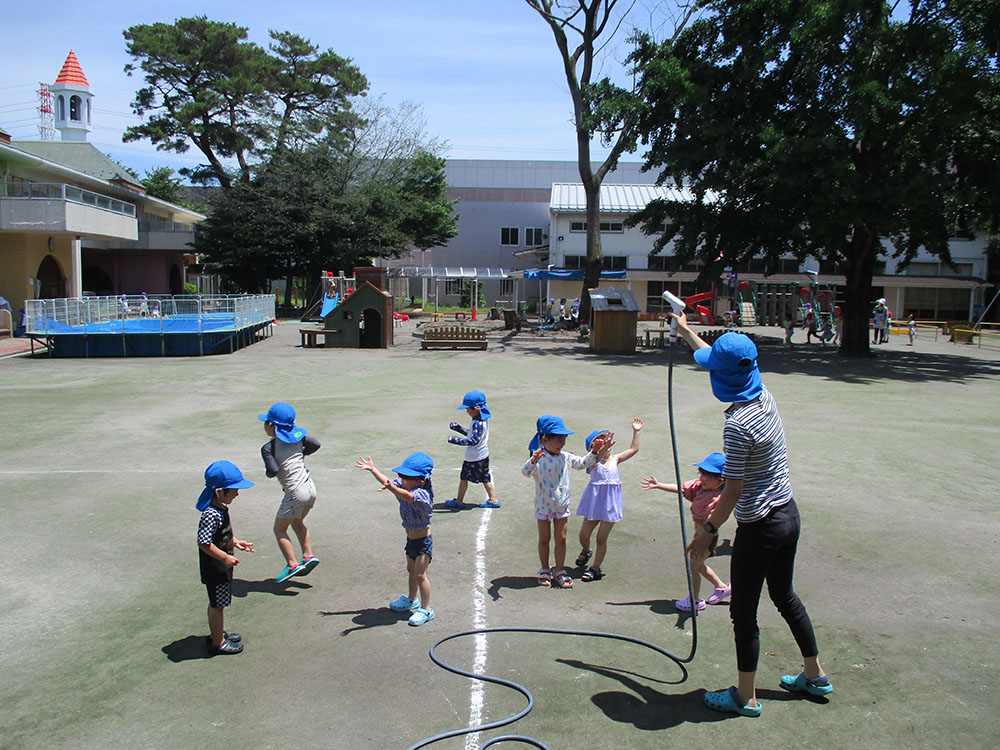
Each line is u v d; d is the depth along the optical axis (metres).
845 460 10.08
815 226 22.53
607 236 46.88
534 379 18.36
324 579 5.98
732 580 3.95
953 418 13.34
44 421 12.61
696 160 23.64
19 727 3.96
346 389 16.52
